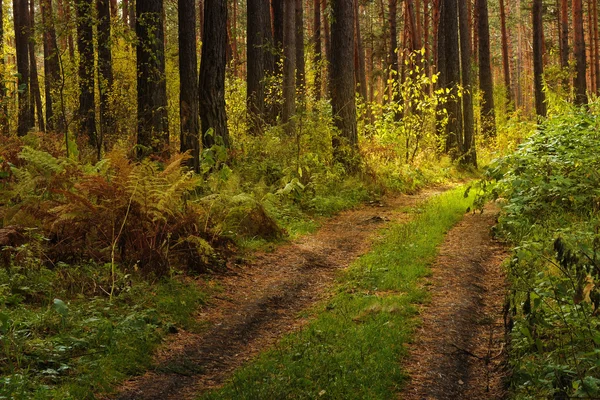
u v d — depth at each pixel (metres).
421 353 6.02
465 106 25.92
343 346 6.03
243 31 47.94
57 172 8.48
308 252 10.34
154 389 5.35
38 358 5.43
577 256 5.21
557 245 5.19
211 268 8.88
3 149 9.97
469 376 5.66
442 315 6.98
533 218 9.96
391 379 5.38
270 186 13.91
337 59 18.05
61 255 7.91
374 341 6.11
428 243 10.20
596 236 5.36
